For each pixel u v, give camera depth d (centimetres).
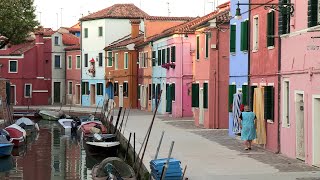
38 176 2091
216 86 2953
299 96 1753
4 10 4419
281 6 1786
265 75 2059
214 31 2916
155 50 4606
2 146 2545
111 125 3369
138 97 5272
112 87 5653
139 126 3222
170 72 4116
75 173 2148
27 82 6062
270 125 1998
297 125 1758
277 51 1923
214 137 2520
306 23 1664
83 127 3384
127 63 5316
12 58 5994
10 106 4391
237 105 2375
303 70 1684
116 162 1700
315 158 1619
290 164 1669
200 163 1722
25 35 4716
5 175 2117
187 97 3966
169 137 2548
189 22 4197
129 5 5988
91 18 5891
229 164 1691
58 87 6288
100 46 5819
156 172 1420
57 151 2831
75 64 6141
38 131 3891
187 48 3944
